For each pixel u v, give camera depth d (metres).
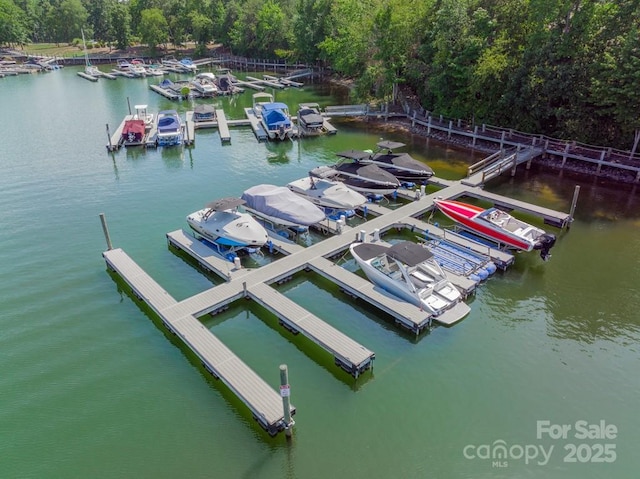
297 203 24.66
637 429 13.27
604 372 15.31
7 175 33.72
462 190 28.64
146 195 30.19
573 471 12.09
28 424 13.73
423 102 46.19
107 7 124.25
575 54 32.12
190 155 38.34
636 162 30.36
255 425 13.52
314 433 13.23
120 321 18.39
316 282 20.86
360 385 15.02
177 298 19.61
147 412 14.05
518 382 15.00
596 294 19.41
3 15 104.19
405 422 13.59
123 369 15.88
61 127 46.91
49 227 25.92
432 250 22.20
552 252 22.66
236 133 45.00
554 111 34.06
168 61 94.94
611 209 26.95
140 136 40.94
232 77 68.94
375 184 28.47
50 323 18.25
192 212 27.59
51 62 96.19
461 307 18.19
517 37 37.31
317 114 45.41
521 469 12.13
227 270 20.50
